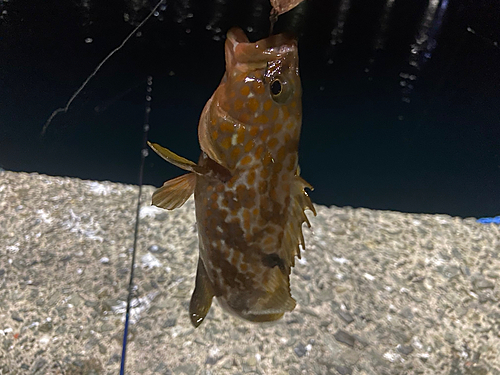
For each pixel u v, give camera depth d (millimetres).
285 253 353
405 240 740
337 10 1201
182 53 1111
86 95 949
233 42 307
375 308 620
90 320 567
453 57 1266
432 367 554
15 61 923
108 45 991
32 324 556
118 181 825
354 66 1251
